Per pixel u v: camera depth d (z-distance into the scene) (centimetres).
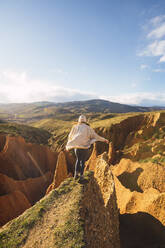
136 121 6150
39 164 4609
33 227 470
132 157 3259
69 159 4784
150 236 1068
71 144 452
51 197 581
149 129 5122
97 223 500
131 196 1497
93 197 590
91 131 467
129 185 2005
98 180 881
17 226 488
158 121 5234
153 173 1862
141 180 1917
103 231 511
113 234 592
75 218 452
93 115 13888
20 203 2186
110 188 742
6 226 507
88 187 596
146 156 2917
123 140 5809
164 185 1689
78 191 556
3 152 3969
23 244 421
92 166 3388
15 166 3891
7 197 2130
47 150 4878
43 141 7694
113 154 3834
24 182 3066
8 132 6356
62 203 534
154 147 2959
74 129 477
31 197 3053
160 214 1145
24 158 4316
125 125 6134
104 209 598
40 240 418
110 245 527
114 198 708
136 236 1098
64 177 2500
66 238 401
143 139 4947
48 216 497
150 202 1249
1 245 428
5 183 2717
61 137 7769
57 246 385
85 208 500
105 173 868
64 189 604
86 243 384
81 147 440
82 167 495
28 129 8075
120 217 1344
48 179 3797
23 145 4538
